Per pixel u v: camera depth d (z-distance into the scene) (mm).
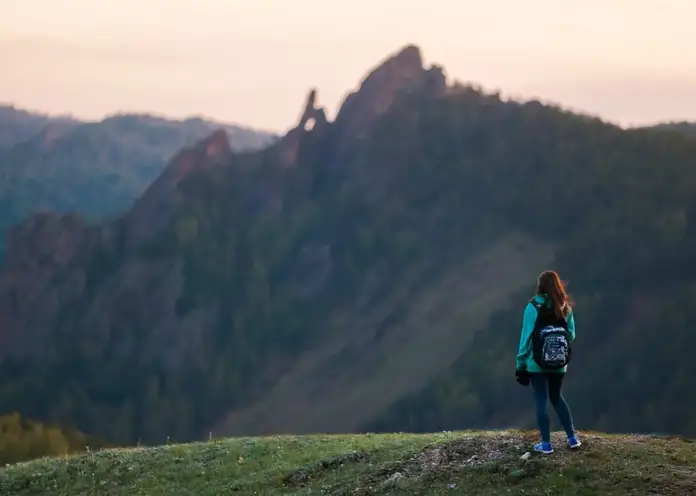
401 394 146000
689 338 127562
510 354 140000
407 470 16797
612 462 14789
